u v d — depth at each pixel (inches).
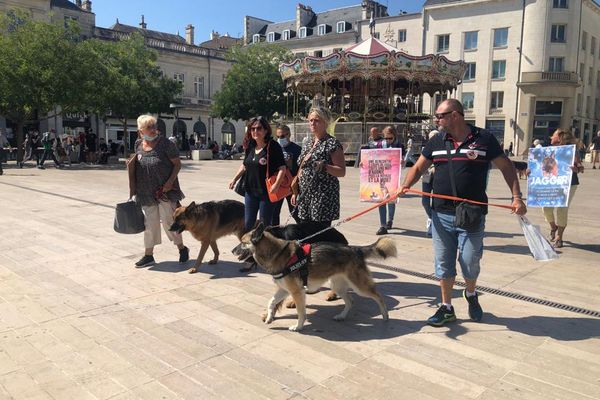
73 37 1139.3
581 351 160.6
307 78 1072.2
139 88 1366.9
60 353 157.8
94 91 1078.4
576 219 412.8
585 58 1955.0
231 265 267.6
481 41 1918.1
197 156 1443.2
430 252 294.8
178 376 143.9
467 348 163.2
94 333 173.8
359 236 343.3
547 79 1795.0
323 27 2500.0
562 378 142.6
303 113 1574.8
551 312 195.8
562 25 1791.3
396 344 166.7
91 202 487.2
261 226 174.2
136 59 1395.2
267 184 235.3
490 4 1881.2
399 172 322.3
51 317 188.1
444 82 1067.9
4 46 955.3
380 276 247.1
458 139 172.2
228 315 193.3
